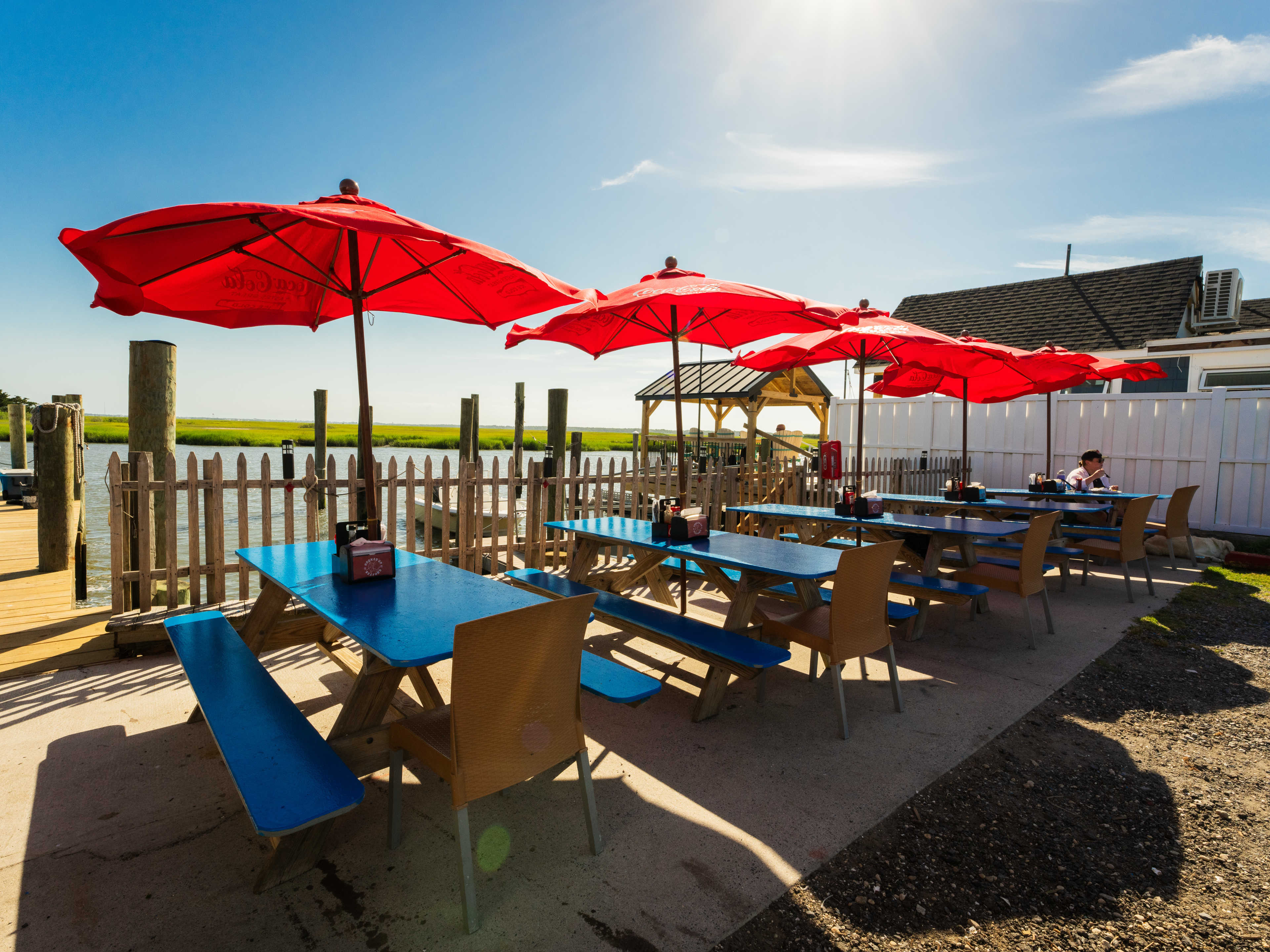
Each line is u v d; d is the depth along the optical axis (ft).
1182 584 24.27
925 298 59.62
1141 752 11.35
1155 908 7.55
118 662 14.51
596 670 10.37
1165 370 41.11
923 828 8.99
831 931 7.05
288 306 13.74
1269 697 13.78
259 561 12.37
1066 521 27.32
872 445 44.27
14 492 38.68
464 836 6.93
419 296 13.84
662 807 9.38
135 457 15.49
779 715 12.66
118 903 7.22
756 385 45.98
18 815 8.80
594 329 18.19
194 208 7.61
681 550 13.91
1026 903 7.58
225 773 10.02
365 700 8.30
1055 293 51.31
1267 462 30.22
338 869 7.91
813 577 11.61
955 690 14.02
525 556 22.61
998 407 38.86
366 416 11.49
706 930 6.99
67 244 7.46
